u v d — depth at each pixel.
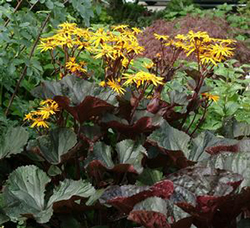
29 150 3.22
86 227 3.24
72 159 3.42
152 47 8.52
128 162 3.15
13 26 3.72
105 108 3.17
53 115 3.55
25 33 3.74
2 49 3.91
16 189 3.04
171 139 3.27
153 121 3.30
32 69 3.89
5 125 3.87
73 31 3.50
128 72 5.02
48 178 3.08
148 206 2.50
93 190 2.92
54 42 3.45
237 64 7.65
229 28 9.70
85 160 3.18
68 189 3.00
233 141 3.27
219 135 3.85
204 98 3.69
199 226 2.46
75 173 3.50
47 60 4.89
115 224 3.30
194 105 3.64
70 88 3.35
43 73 4.84
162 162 3.40
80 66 3.52
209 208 2.33
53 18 3.97
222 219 2.48
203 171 2.57
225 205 2.41
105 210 3.16
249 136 3.59
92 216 3.44
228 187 2.37
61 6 3.88
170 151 3.07
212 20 9.86
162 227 2.40
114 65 3.45
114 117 3.34
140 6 14.78
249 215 2.62
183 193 2.47
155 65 3.83
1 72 3.90
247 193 2.39
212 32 9.24
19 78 4.14
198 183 2.48
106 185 3.18
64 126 3.52
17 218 2.91
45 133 3.59
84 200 3.01
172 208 2.51
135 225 3.29
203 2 17.00
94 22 12.05
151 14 14.56
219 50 3.43
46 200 3.11
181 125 3.73
